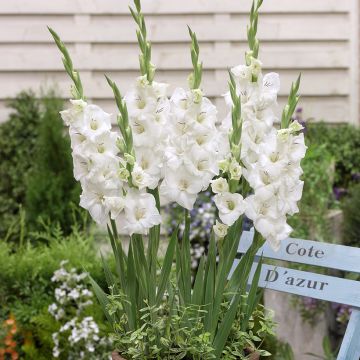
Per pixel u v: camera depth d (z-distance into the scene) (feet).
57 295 11.43
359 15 18.83
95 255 12.54
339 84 18.97
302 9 18.69
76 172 5.83
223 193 5.68
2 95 18.58
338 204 14.51
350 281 6.97
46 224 14.84
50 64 18.57
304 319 12.03
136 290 6.17
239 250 7.66
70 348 11.21
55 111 15.55
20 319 12.00
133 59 18.53
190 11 18.43
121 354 6.21
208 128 5.68
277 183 5.60
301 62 18.85
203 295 6.20
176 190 5.68
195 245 15.20
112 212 5.70
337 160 17.47
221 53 18.54
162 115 5.89
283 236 5.64
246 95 5.84
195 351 5.84
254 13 5.87
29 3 18.42
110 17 18.48
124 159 5.80
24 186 17.37
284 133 5.58
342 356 6.85
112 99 18.67
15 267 12.32
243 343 6.09
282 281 7.34
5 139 17.74
